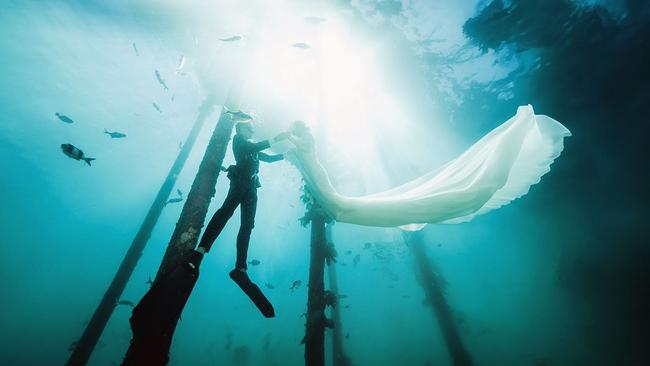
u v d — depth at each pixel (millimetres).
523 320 18453
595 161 17500
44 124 18562
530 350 15930
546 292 19203
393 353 22000
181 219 3422
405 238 14148
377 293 29734
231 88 4926
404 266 29547
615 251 16344
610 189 17406
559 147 2670
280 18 10398
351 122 16594
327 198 2568
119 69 15109
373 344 23438
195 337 29031
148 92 16609
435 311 11578
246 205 2688
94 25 12766
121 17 12281
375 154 19203
